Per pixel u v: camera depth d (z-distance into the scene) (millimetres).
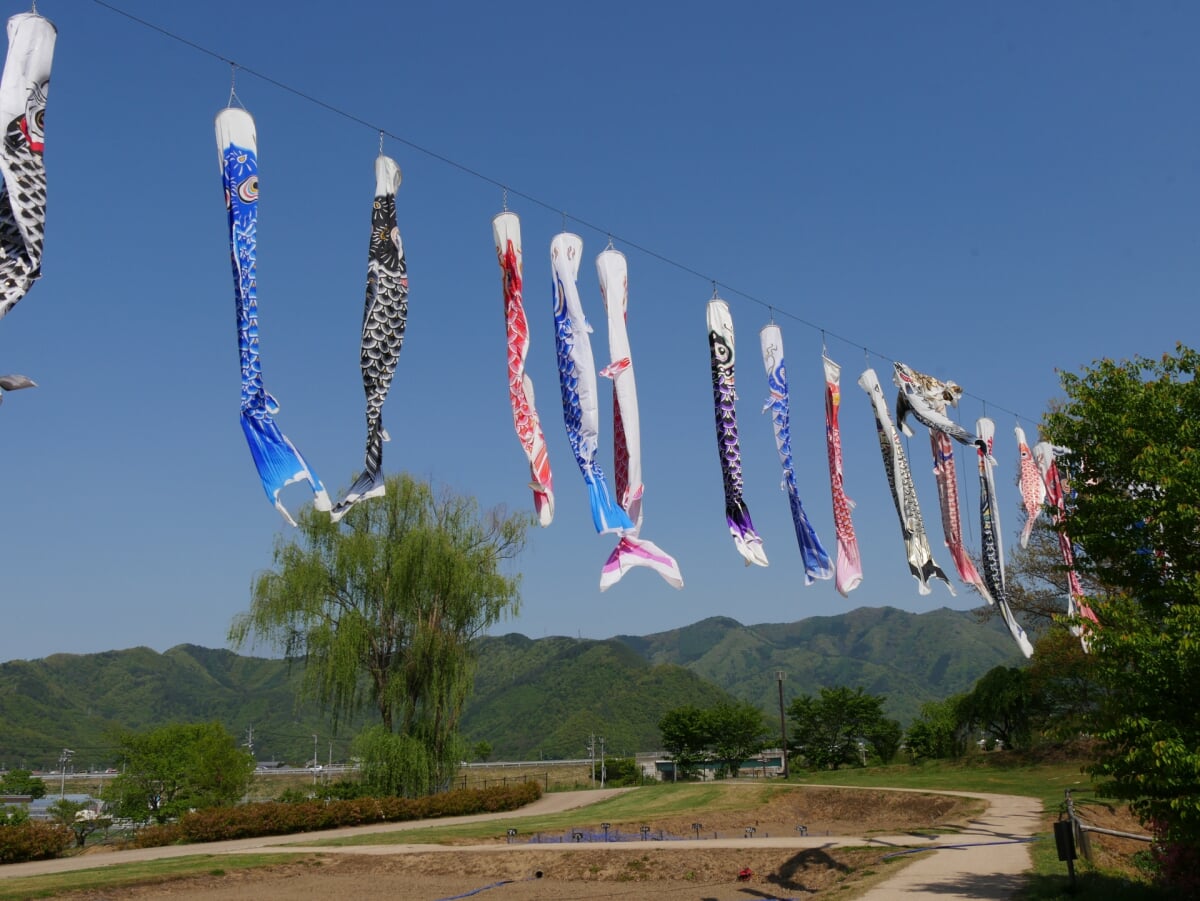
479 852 23922
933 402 20078
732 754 67375
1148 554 13680
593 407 14156
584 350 14242
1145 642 12438
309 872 23281
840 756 61625
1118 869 16531
